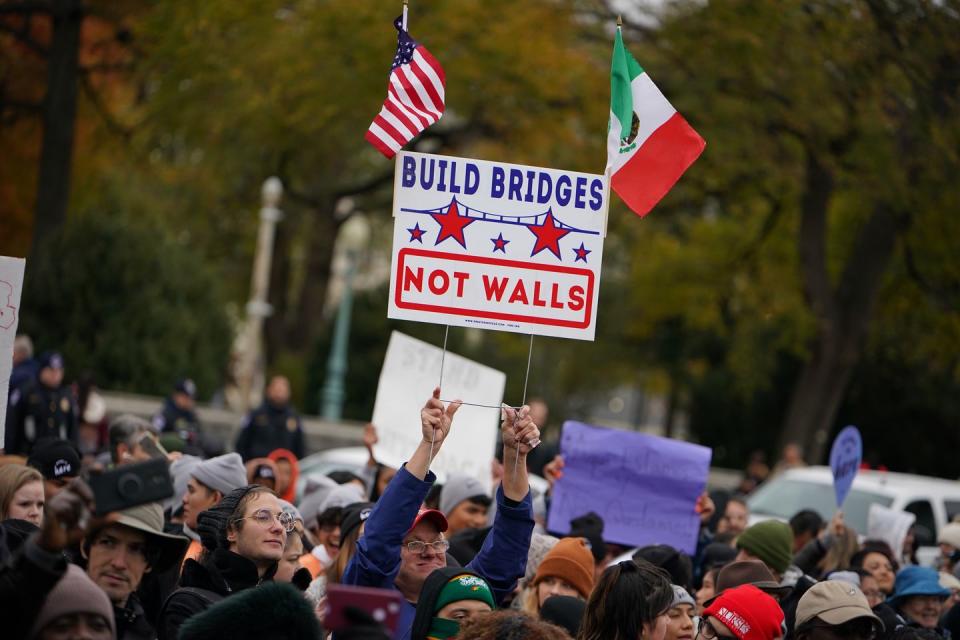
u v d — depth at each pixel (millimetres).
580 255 15086
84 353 55281
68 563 9859
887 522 26094
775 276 67562
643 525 23734
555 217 15094
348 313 80625
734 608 13453
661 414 150250
